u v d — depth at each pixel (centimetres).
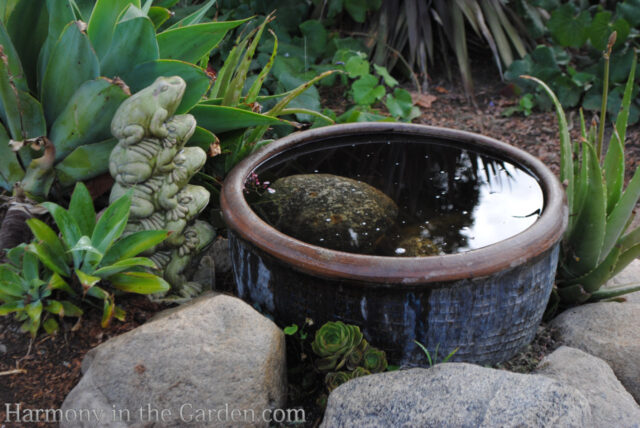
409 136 251
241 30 405
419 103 397
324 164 242
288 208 209
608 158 229
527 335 196
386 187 226
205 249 217
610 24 414
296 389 194
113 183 221
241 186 204
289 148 238
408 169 239
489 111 399
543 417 150
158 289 191
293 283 180
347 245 191
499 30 425
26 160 213
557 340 212
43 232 184
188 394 163
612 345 198
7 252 193
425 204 215
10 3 208
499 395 156
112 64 204
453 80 429
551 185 205
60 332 192
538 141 370
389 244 193
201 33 214
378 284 165
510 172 227
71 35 193
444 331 177
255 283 195
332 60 401
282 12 409
